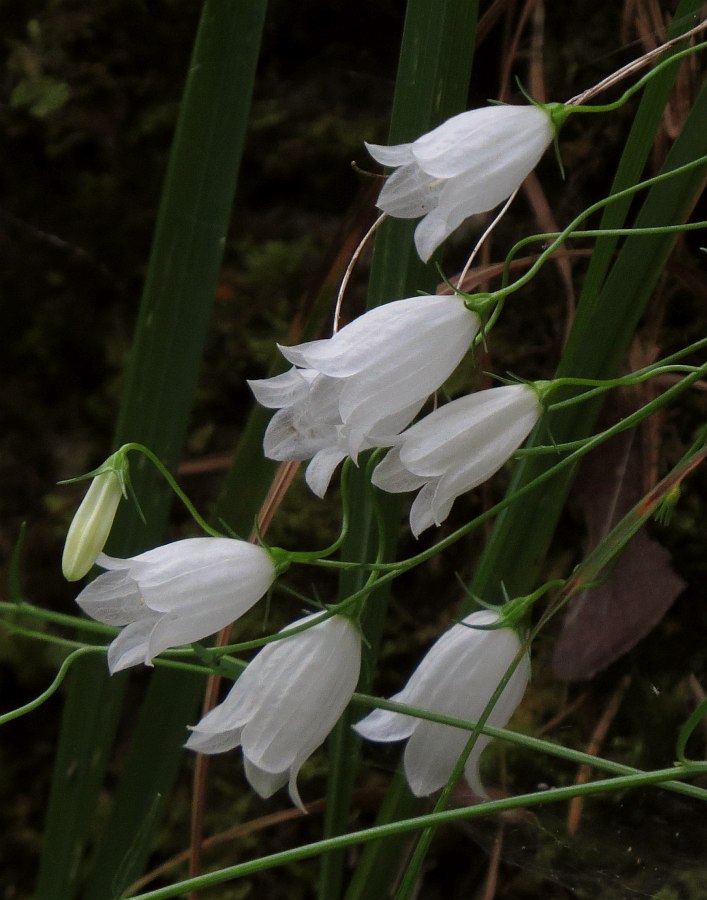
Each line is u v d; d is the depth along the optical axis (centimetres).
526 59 48
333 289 44
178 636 39
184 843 49
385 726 41
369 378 39
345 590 44
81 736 45
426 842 41
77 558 39
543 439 43
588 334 43
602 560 40
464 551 48
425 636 48
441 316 39
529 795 39
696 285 46
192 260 44
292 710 39
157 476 44
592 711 47
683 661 47
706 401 46
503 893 47
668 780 39
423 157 39
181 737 45
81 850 45
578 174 47
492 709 40
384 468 39
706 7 43
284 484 44
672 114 46
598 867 46
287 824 48
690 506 46
